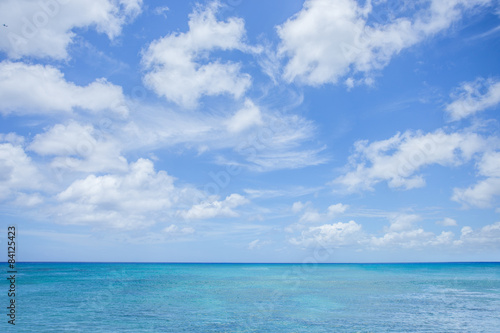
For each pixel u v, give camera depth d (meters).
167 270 98.25
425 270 99.38
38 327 20.86
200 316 24.28
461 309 27.28
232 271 92.50
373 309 27.22
